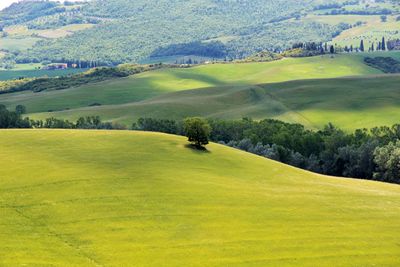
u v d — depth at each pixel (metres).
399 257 103.38
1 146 173.00
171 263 93.75
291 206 134.62
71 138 188.75
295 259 99.12
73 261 91.19
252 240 107.50
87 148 175.00
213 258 97.12
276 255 100.62
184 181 146.62
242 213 124.62
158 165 160.62
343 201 145.62
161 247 100.75
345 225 121.75
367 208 139.00
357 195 156.00
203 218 118.69
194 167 165.38
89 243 100.00
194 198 131.88
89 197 125.12
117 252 96.88
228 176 162.75
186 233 108.88
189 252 99.19
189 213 121.00
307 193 152.75
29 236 100.50
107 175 144.00
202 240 105.75
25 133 196.00
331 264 97.94
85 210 116.81
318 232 115.12
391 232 118.56
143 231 108.06
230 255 99.12
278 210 129.62
